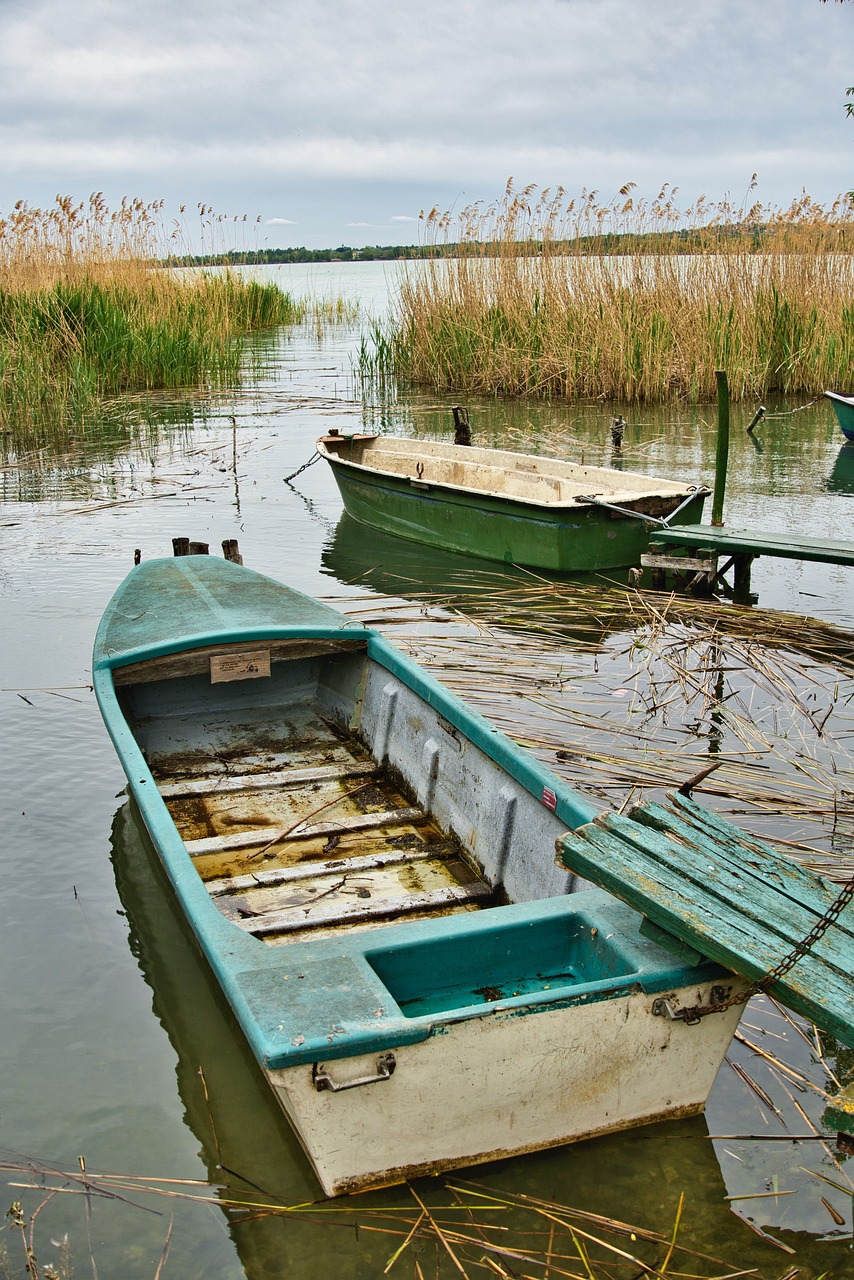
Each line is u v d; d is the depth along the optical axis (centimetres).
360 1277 284
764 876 341
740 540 862
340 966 311
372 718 578
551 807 402
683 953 315
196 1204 307
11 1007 392
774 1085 357
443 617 834
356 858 465
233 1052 370
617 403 1800
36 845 502
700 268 1798
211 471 1402
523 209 1856
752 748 602
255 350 2781
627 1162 321
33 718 639
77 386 1728
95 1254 292
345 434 1261
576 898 358
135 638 588
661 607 845
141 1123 338
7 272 1988
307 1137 289
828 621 826
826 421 1666
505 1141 313
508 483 1062
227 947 320
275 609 627
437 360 1966
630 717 649
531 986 344
